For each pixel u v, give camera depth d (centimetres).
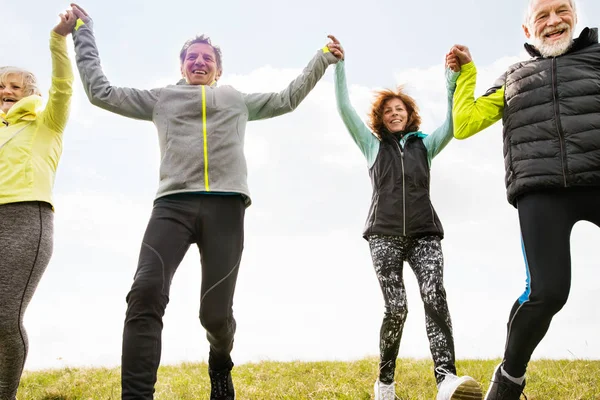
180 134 326
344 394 451
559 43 312
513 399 299
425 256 385
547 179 290
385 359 388
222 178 320
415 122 433
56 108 352
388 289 382
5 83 367
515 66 328
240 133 339
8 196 331
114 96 333
